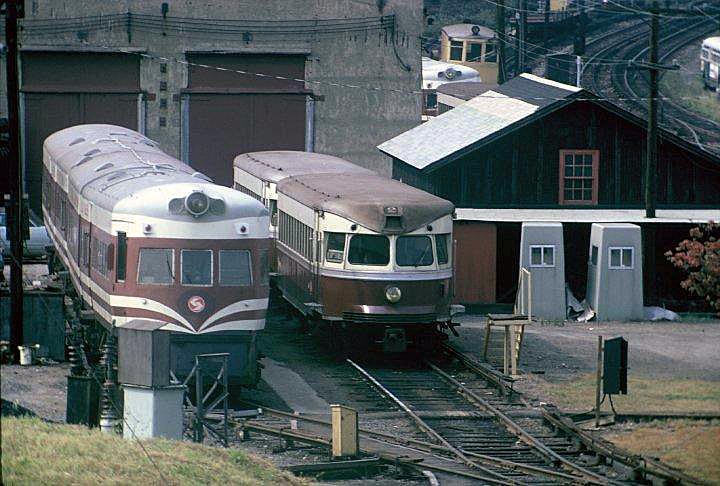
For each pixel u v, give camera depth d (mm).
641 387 52469
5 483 28750
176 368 45688
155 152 61062
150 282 45781
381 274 53562
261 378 52531
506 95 81000
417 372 54688
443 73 130375
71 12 84688
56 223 64125
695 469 40094
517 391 50938
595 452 42562
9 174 50406
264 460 37094
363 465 39000
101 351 49844
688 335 63875
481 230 67562
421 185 74625
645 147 72812
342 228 54094
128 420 37281
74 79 85312
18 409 39562
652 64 70875
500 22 118688
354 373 54062
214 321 45969
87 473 30891
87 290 51375
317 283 55000
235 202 46719
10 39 50969
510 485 36906
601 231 66750
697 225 68750
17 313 49719
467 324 65062
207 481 32531
